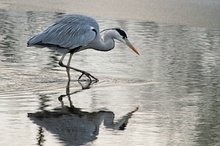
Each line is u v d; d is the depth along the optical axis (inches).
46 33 607.2
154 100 517.3
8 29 914.1
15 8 1155.3
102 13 1131.3
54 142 384.8
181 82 601.9
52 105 486.0
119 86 577.6
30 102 491.5
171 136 406.6
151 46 827.4
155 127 429.7
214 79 620.4
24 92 530.0
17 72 624.1
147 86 580.7
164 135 408.8
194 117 460.4
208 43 873.5
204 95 542.6
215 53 790.5
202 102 513.3
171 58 743.7
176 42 869.8
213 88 574.9
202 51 803.4
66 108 476.7
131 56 755.4
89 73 636.7
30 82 577.9
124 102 506.6
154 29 981.2
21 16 1054.4
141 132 416.5
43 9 1155.9
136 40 872.3
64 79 606.5
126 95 535.5
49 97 516.1
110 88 566.9
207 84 593.9
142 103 505.0
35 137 393.1
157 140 396.5
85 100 510.6
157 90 560.7
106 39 642.2
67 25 615.5
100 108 483.8
